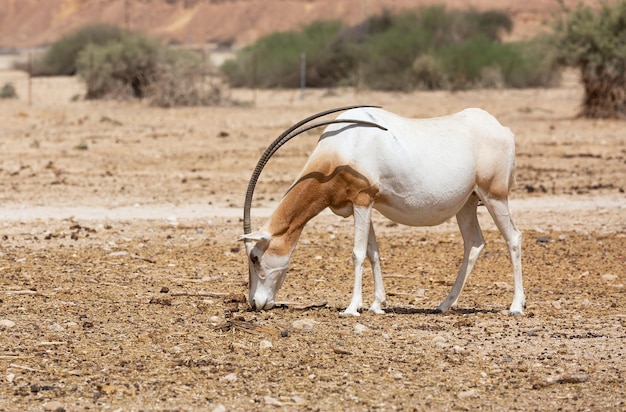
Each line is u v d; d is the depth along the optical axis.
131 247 21.23
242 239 14.76
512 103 62.19
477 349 13.46
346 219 25.41
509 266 20.02
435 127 15.02
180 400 11.19
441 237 23.11
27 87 76.00
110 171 33.19
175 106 58.81
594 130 45.66
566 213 26.34
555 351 13.41
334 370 12.40
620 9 49.31
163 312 15.34
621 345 13.70
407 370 12.47
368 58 80.81
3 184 29.95
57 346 13.21
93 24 100.81
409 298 17.08
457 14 100.50
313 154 14.95
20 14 177.50
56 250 20.66
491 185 15.23
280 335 13.93
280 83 79.00
